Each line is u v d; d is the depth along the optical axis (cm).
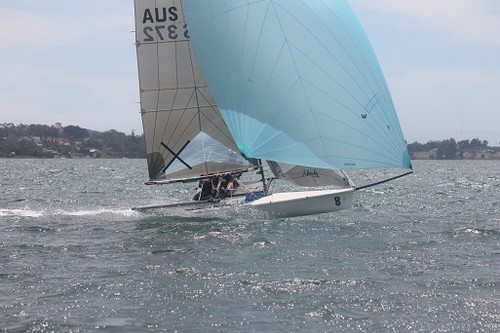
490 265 2092
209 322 1488
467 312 1560
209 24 2945
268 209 2928
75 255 2261
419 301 1650
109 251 2330
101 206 4344
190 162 3161
